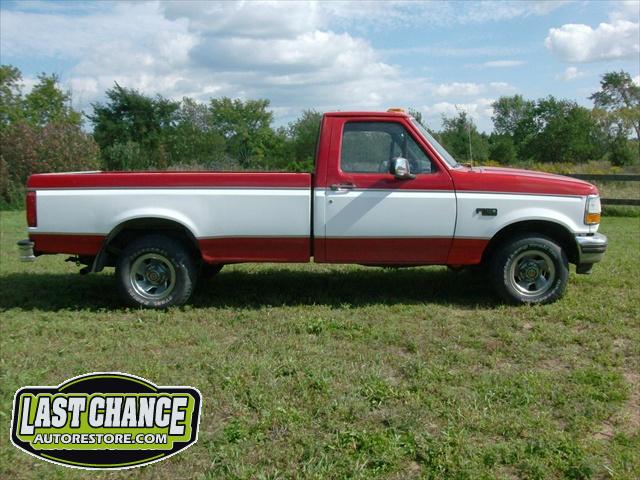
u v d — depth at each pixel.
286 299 6.60
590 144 54.25
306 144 24.70
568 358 4.80
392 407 3.99
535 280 6.25
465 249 6.15
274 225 6.12
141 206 6.15
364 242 6.14
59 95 43.50
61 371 4.64
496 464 3.28
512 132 63.00
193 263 6.29
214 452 3.47
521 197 6.07
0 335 5.55
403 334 5.39
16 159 19.98
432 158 6.11
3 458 3.41
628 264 8.10
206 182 6.12
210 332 5.57
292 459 3.38
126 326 5.74
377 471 3.25
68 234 6.25
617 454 3.36
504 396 4.11
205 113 50.47
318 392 4.19
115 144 35.59
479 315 5.95
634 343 5.12
